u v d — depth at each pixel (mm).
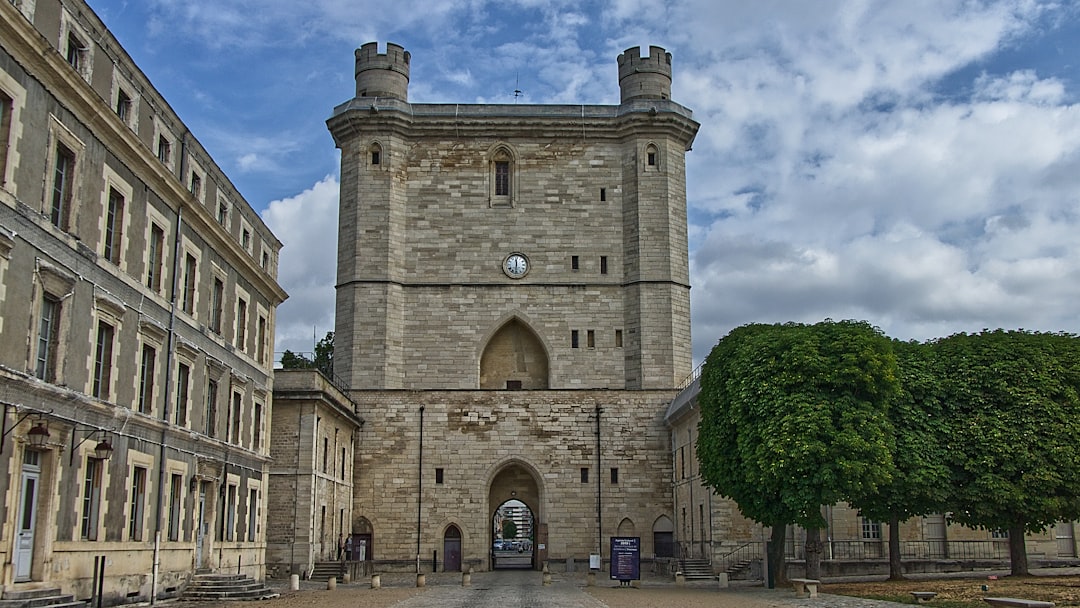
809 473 37062
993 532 50344
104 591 27312
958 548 50000
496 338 64625
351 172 64062
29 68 23219
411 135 65188
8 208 22359
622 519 58062
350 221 63375
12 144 22531
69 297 25375
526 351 64562
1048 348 42312
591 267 64188
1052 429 40125
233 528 39219
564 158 65500
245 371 41062
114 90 28266
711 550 47562
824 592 36406
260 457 42594
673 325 62781
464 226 64312
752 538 47438
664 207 64250
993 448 40125
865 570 46594
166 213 32156
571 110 66438
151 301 30750
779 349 39438
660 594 37281
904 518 41375
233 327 39344
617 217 64875
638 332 62625
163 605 29797
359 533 57281
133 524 29828
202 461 35500
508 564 75062
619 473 58562
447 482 58094
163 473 31594
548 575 45844
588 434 58969
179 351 33188
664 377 61906
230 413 38906
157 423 30844
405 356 62531
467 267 63781
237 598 33719
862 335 38844
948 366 42250
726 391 41094
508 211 64688
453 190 64688
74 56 26312
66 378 25219
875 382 38312
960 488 40781
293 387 47812
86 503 26797
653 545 57844
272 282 43938
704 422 43312
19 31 22266
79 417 25938
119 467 28391
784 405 37781
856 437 36688
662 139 65250
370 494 57688
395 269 63031
